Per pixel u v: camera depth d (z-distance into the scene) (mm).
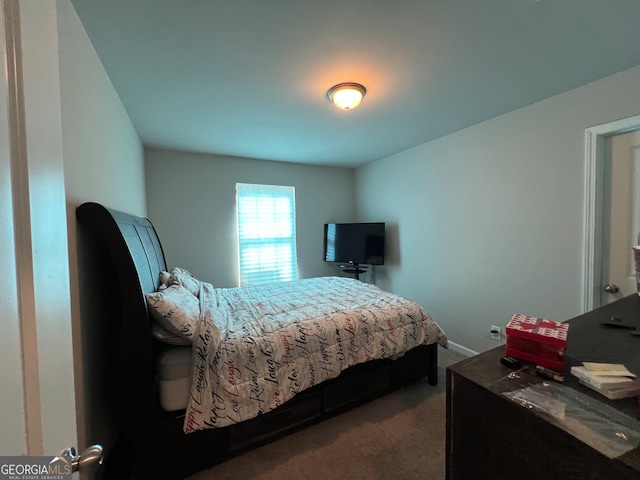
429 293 3127
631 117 1652
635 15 1207
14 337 411
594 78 1763
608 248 1838
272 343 1514
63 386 565
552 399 656
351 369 1830
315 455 1503
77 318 1051
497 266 2432
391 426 1721
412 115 2322
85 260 1148
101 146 1452
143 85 1737
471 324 2678
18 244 433
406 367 2061
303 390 1582
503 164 2346
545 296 2107
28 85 471
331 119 2369
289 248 3982
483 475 731
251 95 1911
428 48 1435
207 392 1307
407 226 3396
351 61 1538
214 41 1349
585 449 538
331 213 4281
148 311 1319
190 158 3318
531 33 1329
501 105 2150
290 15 1187
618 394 653
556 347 785
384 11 1175
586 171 1854
